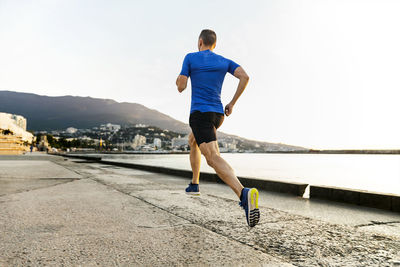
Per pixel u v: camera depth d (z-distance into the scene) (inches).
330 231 86.3
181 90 94.4
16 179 209.5
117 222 91.6
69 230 81.4
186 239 75.0
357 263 61.2
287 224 93.8
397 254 67.4
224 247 69.5
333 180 1183.6
